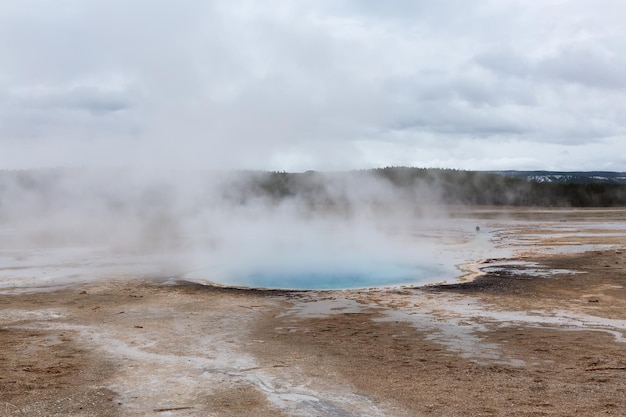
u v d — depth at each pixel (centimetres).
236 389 640
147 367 726
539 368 710
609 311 1055
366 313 1059
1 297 1226
